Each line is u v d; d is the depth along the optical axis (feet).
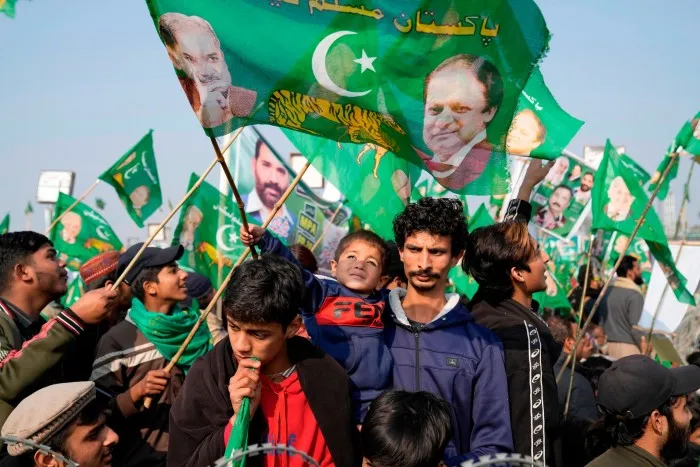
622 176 19.08
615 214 18.94
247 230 11.10
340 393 9.88
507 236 13.20
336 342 11.20
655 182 20.86
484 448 10.89
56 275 14.11
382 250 12.35
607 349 30.45
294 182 11.71
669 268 18.93
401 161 13.10
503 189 11.34
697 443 15.81
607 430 11.28
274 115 10.36
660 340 23.54
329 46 10.66
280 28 10.42
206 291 22.61
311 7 10.66
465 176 11.35
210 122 9.93
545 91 14.46
